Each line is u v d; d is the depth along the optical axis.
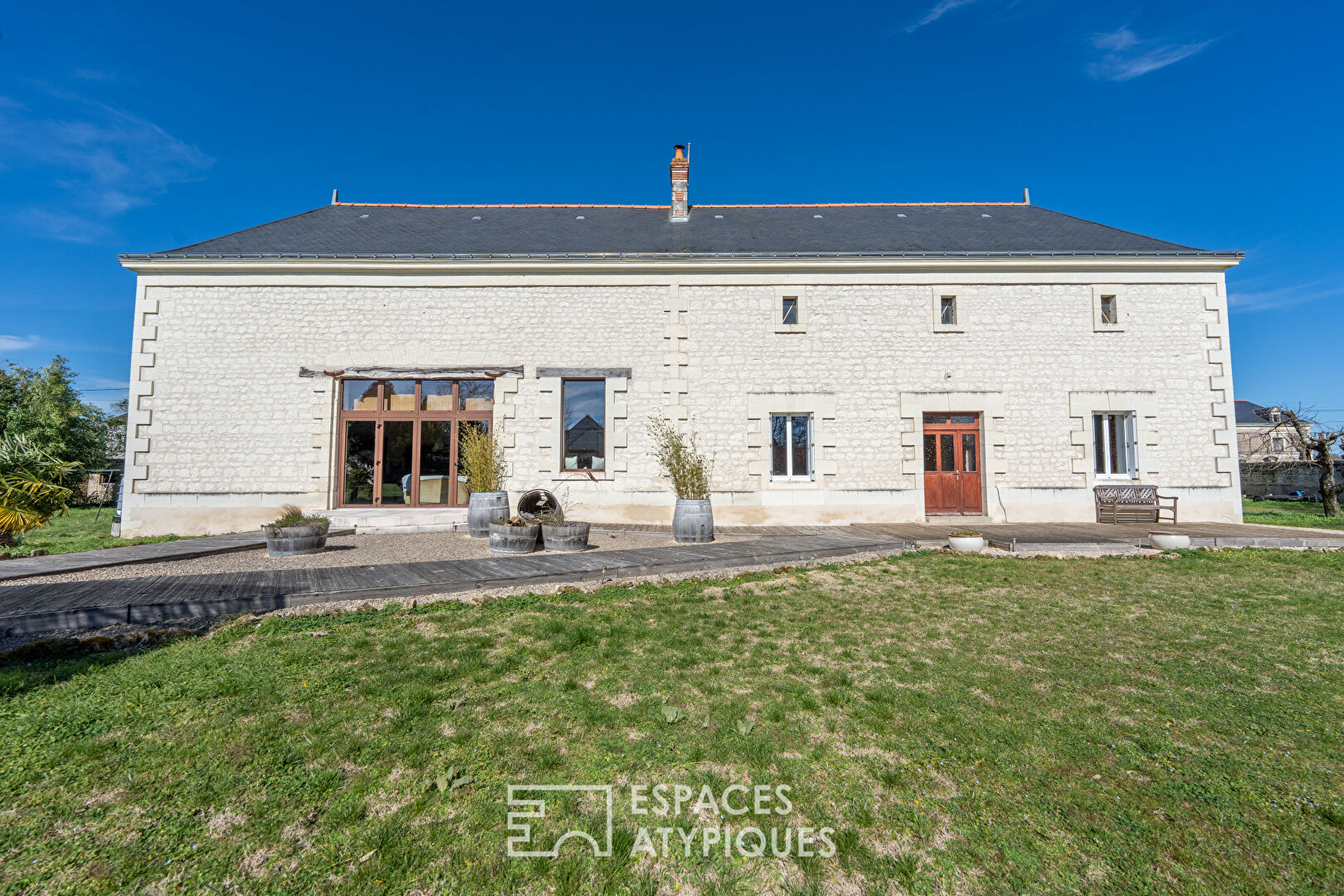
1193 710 3.28
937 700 3.37
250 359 10.80
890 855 2.12
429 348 11.12
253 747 2.75
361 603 5.07
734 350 11.38
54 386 20.02
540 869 2.04
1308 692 3.54
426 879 1.99
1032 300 11.48
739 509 11.17
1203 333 11.42
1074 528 9.91
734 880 2.02
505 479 11.06
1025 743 2.90
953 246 12.10
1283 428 22.39
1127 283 11.48
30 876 1.96
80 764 2.59
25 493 7.70
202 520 10.51
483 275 11.27
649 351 11.32
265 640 4.17
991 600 5.61
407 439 11.21
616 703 3.29
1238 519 11.13
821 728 3.02
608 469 11.15
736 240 12.51
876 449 11.30
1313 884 1.99
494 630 4.52
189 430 10.61
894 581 6.36
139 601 4.54
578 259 11.15
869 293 11.51
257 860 2.06
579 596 5.55
